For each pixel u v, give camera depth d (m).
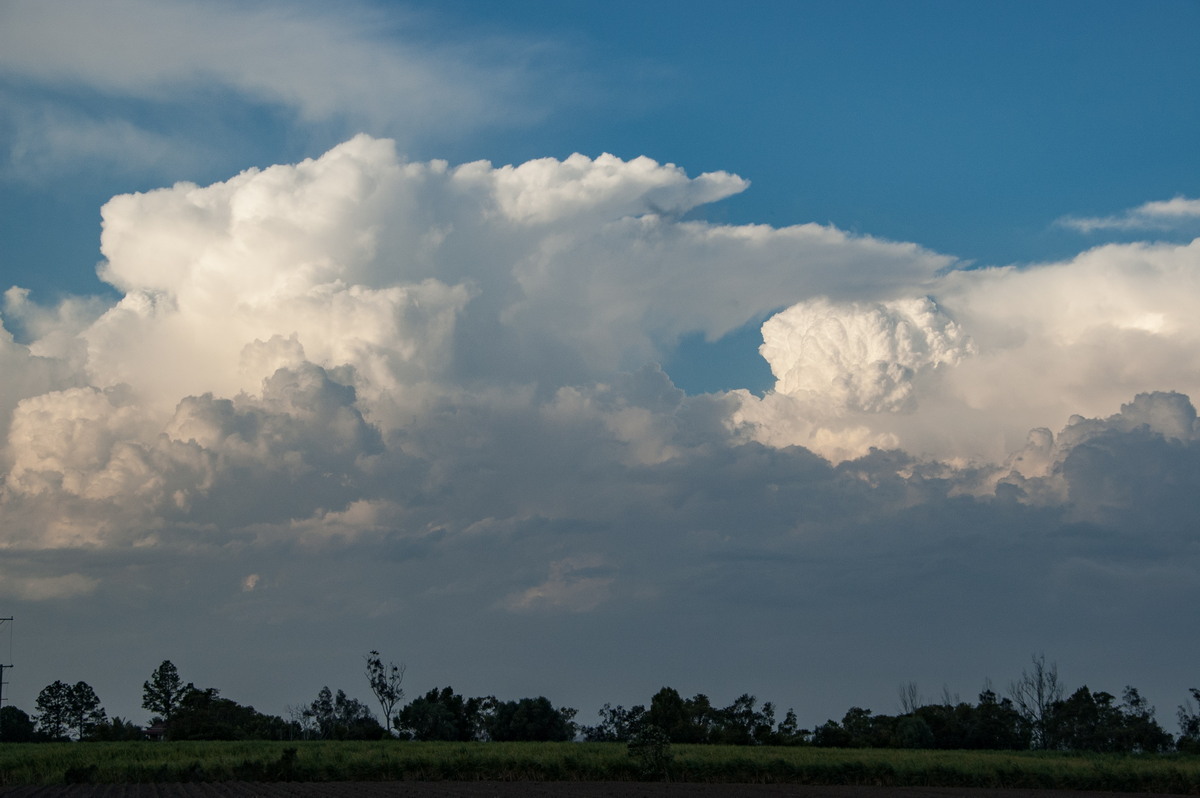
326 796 47.50
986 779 63.31
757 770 63.12
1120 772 62.41
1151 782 61.84
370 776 60.06
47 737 165.88
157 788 53.28
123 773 58.69
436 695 131.12
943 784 63.03
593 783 58.81
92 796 47.97
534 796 47.91
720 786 58.03
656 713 119.62
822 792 55.09
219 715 141.50
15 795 48.91
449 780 59.84
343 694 158.88
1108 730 117.56
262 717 144.25
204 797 47.12
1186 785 61.03
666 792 52.16
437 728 124.44
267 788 52.88
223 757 65.25
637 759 63.09
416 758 62.03
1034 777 63.09
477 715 130.38
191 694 150.00
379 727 127.31
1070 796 56.03
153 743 93.00
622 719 144.50
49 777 58.19
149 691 163.50
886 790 58.16
